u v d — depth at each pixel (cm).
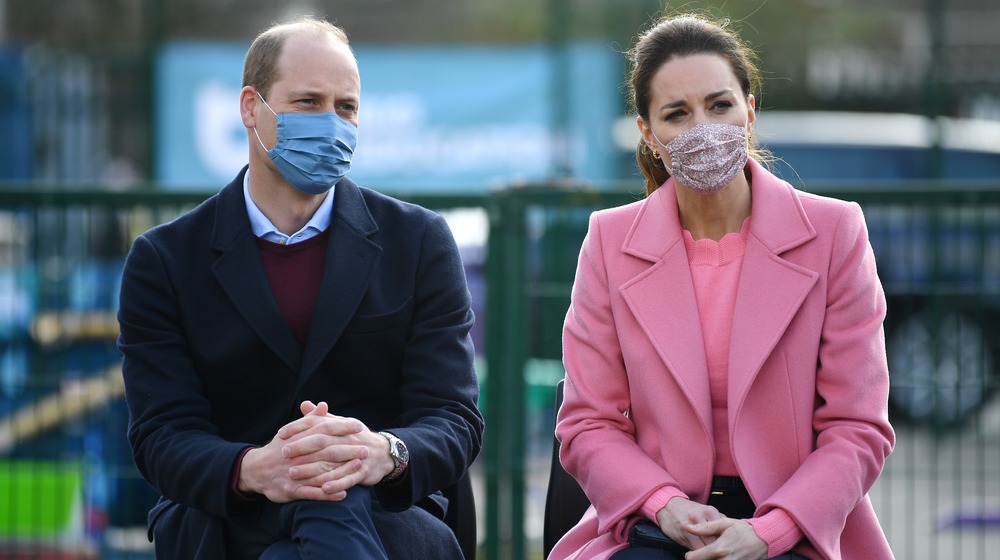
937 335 2128
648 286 1438
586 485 1409
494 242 2230
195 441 1363
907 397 2152
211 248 1442
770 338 1378
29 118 3975
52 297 2259
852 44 6406
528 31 6097
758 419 1388
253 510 1369
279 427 1429
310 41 1437
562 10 3941
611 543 1392
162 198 2231
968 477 2202
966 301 2116
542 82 3944
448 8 5781
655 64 1412
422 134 3972
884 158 4709
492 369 2234
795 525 1308
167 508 1464
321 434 1308
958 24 5616
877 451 1363
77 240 2248
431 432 1385
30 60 3997
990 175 4581
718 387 1410
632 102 1464
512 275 2225
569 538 1452
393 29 5653
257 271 1429
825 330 1400
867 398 1379
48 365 2267
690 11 1608
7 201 2239
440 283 1468
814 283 1395
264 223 1450
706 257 1452
